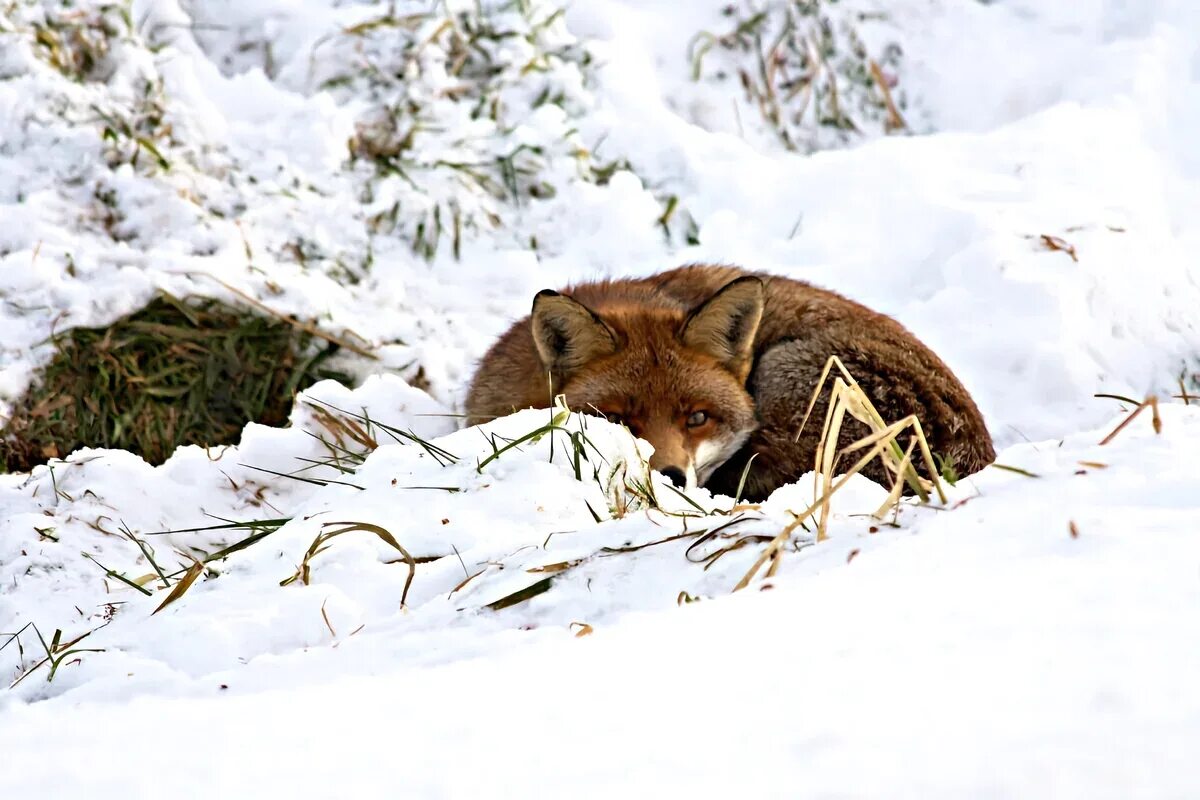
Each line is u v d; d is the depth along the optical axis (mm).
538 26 17297
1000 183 15547
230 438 12711
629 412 10133
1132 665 3234
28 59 14633
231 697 4906
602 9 18125
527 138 16047
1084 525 4859
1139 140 17031
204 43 16859
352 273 14375
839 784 2725
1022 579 4254
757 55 18484
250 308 13406
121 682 5719
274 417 12930
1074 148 16125
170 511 9828
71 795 3289
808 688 3449
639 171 16422
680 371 10297
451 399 13023
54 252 13312
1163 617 3598
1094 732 2830
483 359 11906
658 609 5691
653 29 18453
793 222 15703
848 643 3822
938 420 10727
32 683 6168
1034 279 13617
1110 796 2471
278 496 10227
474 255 15102
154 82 15148
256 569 7199
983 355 13344
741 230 15586
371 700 4129
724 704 3430
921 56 18969
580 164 16047
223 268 13586
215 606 6711
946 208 14906
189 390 12781
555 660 4305
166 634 6445
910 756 2834
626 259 15242
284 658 5742
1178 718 2857
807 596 4551
